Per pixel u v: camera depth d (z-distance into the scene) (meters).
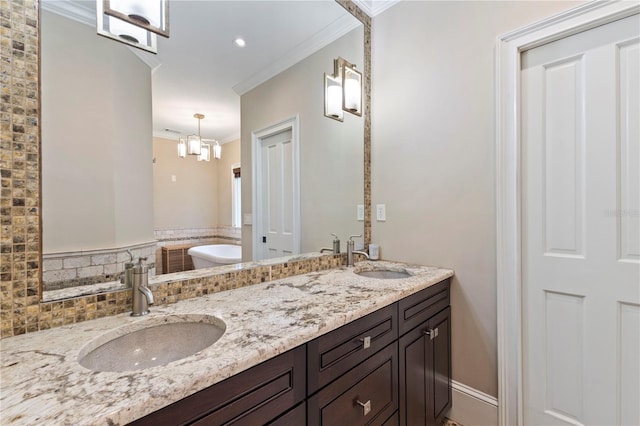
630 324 1.23
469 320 1.64
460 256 1.68
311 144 1.84
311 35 1.79
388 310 1.22
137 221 1.14
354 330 1.04
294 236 1.74
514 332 1.48
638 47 1.20
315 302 1.13
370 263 1.97
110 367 0.85
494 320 1.55
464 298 1.66
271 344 0.77
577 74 1.34
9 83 0.85
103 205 1.05
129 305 1.04
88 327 0.90
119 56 1.10
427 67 1.81
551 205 1.40
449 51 1.71
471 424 1.62
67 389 0.58
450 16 1.71
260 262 1.57
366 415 1.09
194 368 0.65
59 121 0.95
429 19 1.80
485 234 1.58
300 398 0.85
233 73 1.49
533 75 1.45
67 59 0.97
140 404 0.54
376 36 2.08
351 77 1.94
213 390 0.66
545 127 1.42
